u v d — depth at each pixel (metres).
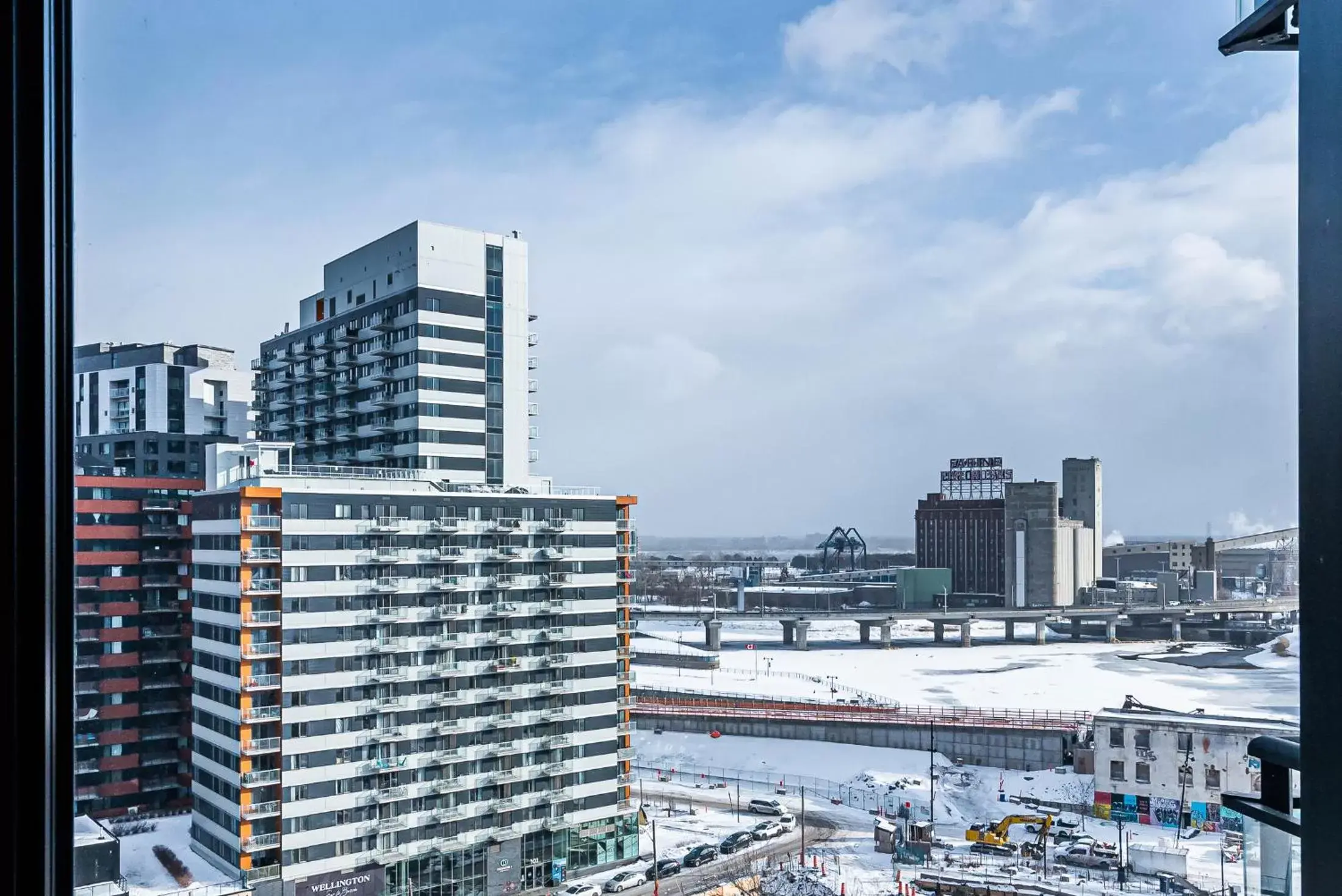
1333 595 2.00
